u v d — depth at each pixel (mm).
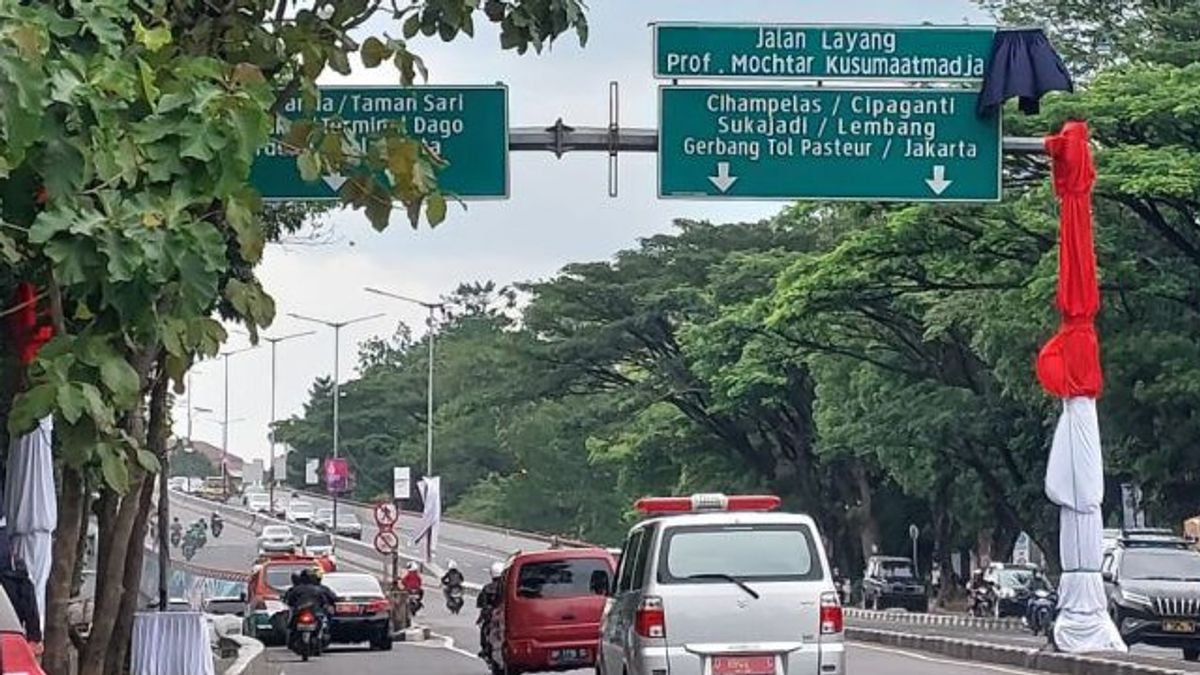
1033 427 47906
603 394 74188
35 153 8273
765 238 70500
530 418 104812
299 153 12344
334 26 12883
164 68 8992
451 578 56594
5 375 10711
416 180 12188
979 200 22344
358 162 12781
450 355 130125
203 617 18266
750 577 14516
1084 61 41719
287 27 12703
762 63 22172
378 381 136000
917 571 64562
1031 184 35688
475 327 144500
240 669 21609
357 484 130625
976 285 39062
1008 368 41500
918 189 22297
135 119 8672
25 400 8812
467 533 103812
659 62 22109
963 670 25625
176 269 8578
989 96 22094
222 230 10453
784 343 54531
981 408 48250
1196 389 36781
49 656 11922
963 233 37438
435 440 121812
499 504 109188
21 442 15695
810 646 14453
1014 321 39781
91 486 11703
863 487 64125
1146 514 46375
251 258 9742
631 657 14711
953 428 48312
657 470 71125
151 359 11422
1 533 14820
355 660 32844
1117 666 23125
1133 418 39750
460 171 21875
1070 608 25328
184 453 168625
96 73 8367
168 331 8859
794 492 67750
